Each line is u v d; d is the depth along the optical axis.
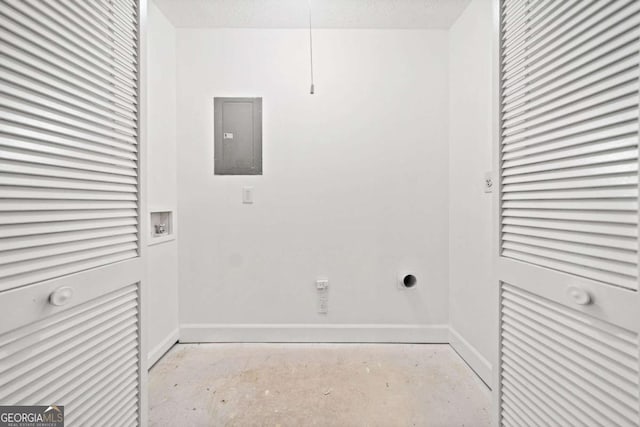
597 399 0.73
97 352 0.87
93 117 0.88
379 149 2.12
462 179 1.93
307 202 2.12
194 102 2.08
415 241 2.13
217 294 2.12
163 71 1.92
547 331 0.88
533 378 0.93
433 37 2.11
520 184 1.02
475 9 1.75
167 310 1.97
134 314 1.05
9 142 0.65
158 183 1.86
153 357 1.80
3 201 0.64
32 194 0.70
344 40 2.10
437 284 2.13
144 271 1.09
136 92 1.08
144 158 1.10
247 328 2.12
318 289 2.12
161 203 1.90
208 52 2.08
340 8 1.87
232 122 2.09
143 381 1.08
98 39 0.89
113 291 0.95
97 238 0.90
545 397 0.88
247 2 1.81
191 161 2.09
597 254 0.74
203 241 2.11
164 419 1.36
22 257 0.67
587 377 0.75
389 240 2.13
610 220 0.71
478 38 1.72
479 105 1.71
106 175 0.94
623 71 0.69
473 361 1.76
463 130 1.91
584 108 0.77
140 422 1.07
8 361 0.64
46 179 0.74
